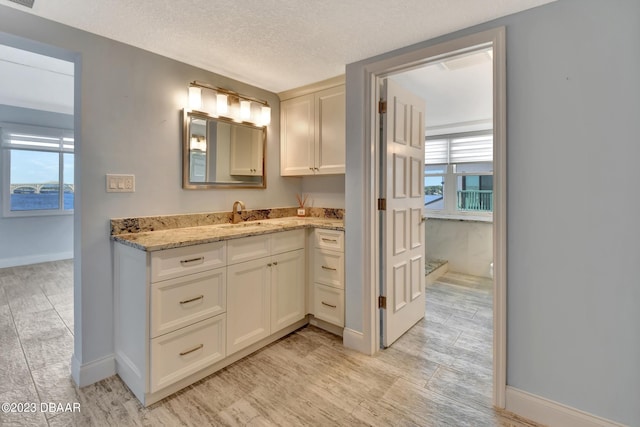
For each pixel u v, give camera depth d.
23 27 1.61
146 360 1.64
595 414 1.44
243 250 2.09
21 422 1.54
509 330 1.64
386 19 1.67
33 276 4.06
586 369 1.46
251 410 1.65
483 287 3.77
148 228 2.09
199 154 2.39
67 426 1.52
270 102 2.94
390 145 2.29
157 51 2.09
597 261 1.42
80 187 1.82
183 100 2.29
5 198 4.53
